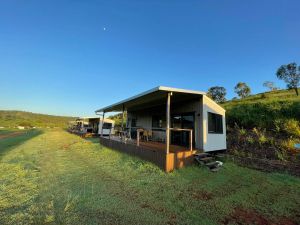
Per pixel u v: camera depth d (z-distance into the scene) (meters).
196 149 8.22
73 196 4.35
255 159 8.30
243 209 3.87
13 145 14.05
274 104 15.08
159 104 10.96
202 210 3.77
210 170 6.67
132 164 7.45
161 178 5.74
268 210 3.84
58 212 3.58
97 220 3.30
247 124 13.85
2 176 5.91
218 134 9.70
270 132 11.64
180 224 3.23
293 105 13.41
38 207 3.78
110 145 12.19
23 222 3.23
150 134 12.09
